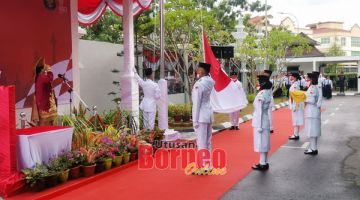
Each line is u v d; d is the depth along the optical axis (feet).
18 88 32.45
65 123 30.30
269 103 28.91
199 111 27.35
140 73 59.82
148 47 61.11
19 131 25.04
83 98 49.96
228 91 41.83
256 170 28.89
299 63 151.64
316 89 34.24
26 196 21.94
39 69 30.30
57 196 22.88
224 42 77.36
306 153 34.76
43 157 24.76
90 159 26.12
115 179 26.53
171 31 54.54
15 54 32.19
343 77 141.49
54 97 31.19
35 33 33.96
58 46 36.24
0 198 21.57
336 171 28.50
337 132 47.65
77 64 38.45
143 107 38.22
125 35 39.93
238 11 95.40
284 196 22.77
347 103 96.68
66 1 37.06
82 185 24.89
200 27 55.52
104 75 53.67
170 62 60.49
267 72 33.94
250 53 83.15
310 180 26.13
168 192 23.61
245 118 59.52
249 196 22.80
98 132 31.65
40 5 34.40
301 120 42.24
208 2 80.74
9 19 31.65
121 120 36.76
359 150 36.27
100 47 52.85
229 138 43.09
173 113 50.96
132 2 40.09
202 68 27.66
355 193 23.22
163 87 39.60
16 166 23.25
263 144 28.55
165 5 52.49
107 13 71.05
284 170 28.89
